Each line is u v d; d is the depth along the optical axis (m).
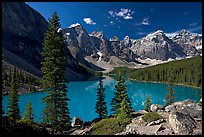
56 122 31.34
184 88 136.00
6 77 97.69
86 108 80.56
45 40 31.12
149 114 29.75
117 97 46.97
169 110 35.41
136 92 124.38
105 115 46.38
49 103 31.47
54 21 31.38
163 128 25.22
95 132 29.17
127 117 34.28
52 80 31.00
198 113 28.92
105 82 197.88
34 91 109.62
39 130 20.30
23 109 73.62
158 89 138.00
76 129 36.44
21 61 181.50
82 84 175.62
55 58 31.06
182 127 23.25
